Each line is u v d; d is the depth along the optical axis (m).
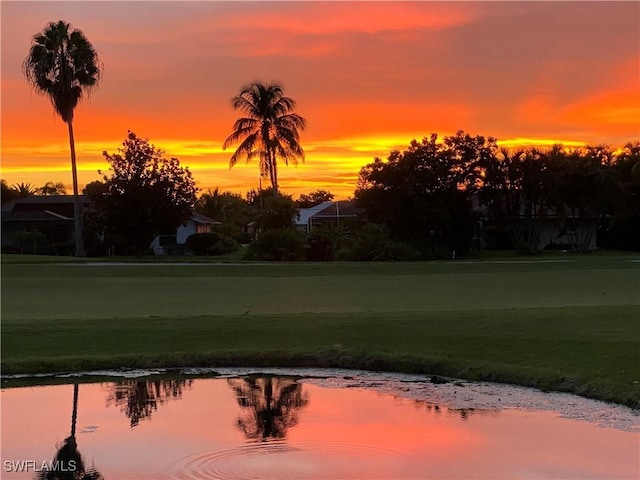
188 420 9.15
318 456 7.57
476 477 6.98
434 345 12.96
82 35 54.56
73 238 64.06
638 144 77.94
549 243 71.00
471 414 9.36
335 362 12.71
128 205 53.97
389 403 10.02
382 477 7.00
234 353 13.01
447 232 60.25
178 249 64.25
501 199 65.69
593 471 7.12
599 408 9.61
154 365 12.68
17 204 71.75
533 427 8.72
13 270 36.81
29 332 14.32
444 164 60.47
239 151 65.00
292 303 20.02
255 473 7.09
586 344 12.16
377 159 60.75
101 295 23.08
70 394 10.83
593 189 65.19
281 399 10.35
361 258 51.22
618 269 36.84
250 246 51.31
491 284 27.05
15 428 8.89
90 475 7.18
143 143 54.59
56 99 54.16
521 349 12.30
